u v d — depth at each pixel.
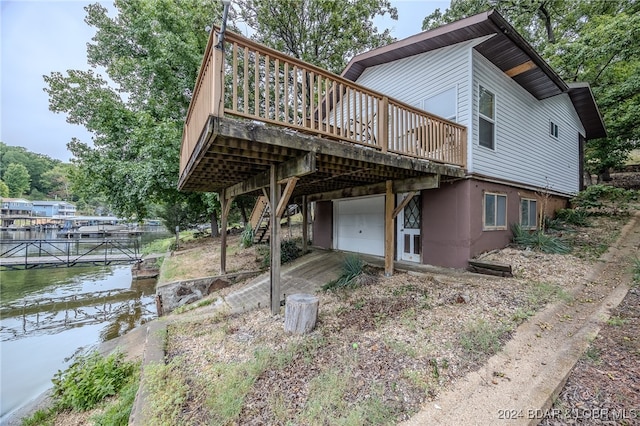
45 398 4.38
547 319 3.61
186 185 7.16
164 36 12.21
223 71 3.01
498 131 6.96
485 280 5.17
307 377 2.75
